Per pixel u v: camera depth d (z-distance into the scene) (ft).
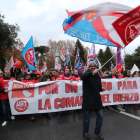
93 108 10.03
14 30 54.03
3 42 51.96
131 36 12.05
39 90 14.89
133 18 11.96
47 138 10.71
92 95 10.19
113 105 18.49
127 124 13.05
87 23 13.80
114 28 12.56
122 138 10.44
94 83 10.36
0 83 13.80
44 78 16.33
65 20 14.76
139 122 13.50
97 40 13.24
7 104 14.01
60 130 12.07
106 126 12.68
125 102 17.99
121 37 12.36
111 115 15.76
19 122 14.05
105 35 12.98
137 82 18.49
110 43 12.71
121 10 13.20
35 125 13.25
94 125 13.00
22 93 14.34
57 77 19.93
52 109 15.07
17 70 22.02
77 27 14.16
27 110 14.33
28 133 11.57
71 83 16.01
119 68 30.53
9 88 13.94
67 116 15.81
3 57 60.34
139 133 11.19
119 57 30.66
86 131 10.62
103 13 13.48
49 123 13.73
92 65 10.44
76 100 16.11
